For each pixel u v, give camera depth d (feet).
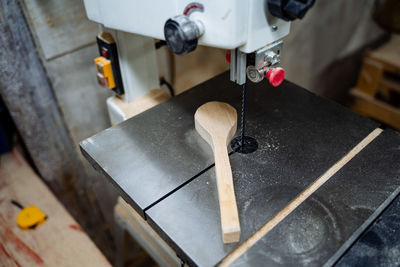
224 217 2.23
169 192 2.56
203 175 2.69
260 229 2.37
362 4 6.62
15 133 5.31
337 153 2.82
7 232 4.26
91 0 2.99
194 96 3.46
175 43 2.26
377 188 2.56
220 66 5.25
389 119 7.40
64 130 4.96
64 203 5.59
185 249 2.21
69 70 4.51
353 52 7.29
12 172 4.89
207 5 2.15
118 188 2.67
